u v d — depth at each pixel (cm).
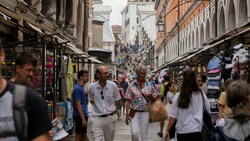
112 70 4709
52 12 1877
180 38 4388
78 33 3002
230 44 1337
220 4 2275
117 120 1975
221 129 450
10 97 286
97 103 869
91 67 3784
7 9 973
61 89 1196
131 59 10106
